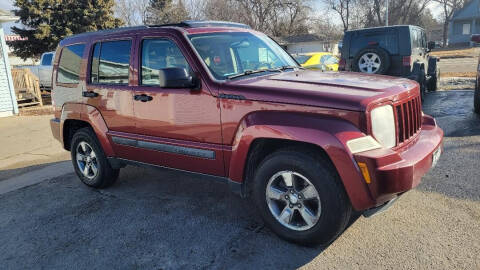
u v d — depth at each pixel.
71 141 5.37
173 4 36.22
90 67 4.88
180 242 3.62
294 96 3.21
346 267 3.04
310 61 13.39
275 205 3.50
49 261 3.48
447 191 4.25
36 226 4.21
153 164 4.40
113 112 4.61
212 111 3.67
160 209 4.41
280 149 3.36
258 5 38.03
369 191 2.96
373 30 9.35
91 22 27.33
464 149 5.68
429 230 3.48
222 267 3.18
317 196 3.18
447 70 20.47
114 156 4.80
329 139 2.98
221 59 4.02
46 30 26.05
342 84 3.46
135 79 4.32
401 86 3.50
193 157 3.93
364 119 2.98
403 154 3.27
